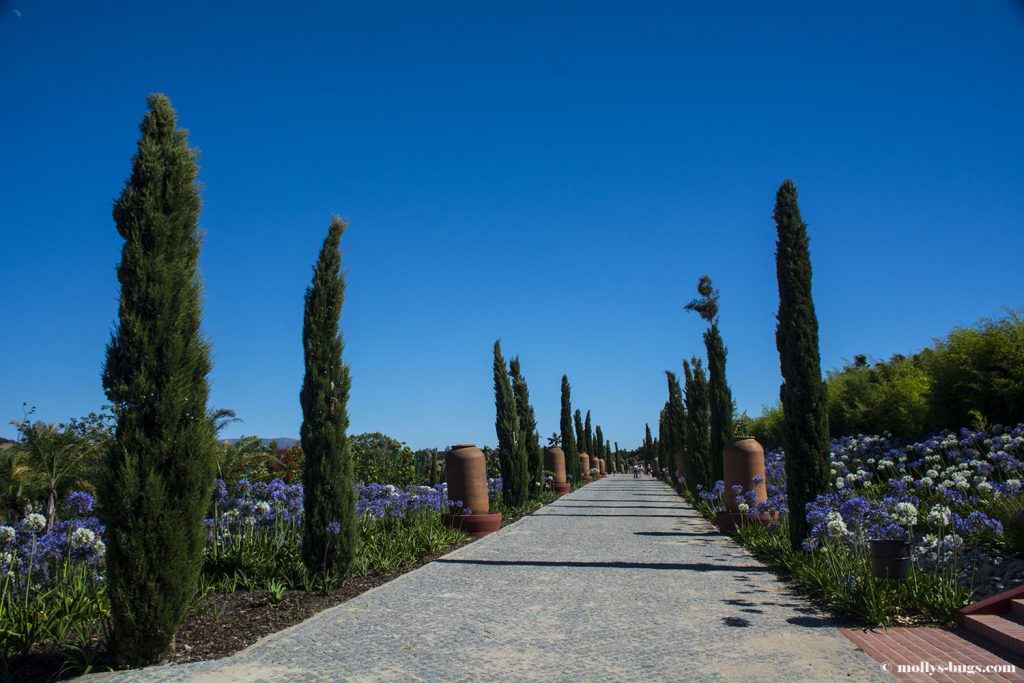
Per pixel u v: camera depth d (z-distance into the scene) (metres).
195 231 6.86
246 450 16.75
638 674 5.53
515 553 12.65
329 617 7.68
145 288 6.38
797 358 10.91
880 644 6.18
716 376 20.53
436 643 6.56
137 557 6.00
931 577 7.71
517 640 6.64
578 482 40.09
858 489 14.12
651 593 8.79
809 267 11.20
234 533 10.65
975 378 13.84
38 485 12.91
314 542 9.52
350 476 9.91
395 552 11.73
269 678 5.57
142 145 6.57
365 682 5.44
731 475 15.85
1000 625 6.09
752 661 5.79
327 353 9.99
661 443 51.31
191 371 6.54
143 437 6.16
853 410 20.03
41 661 6.05
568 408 39.81
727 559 11.62
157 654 6.10
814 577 8.56
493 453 28.09
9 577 7.14
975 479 10.81
